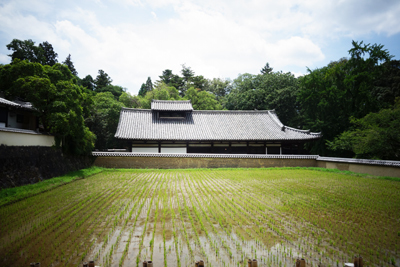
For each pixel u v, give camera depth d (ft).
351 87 100.83
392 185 49.73
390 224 26.53
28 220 27.04
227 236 23.04
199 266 15.85
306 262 18.38
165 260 18.04
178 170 76.38
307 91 108.37
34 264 15.26
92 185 48.32
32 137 49.16
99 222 26.58
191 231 24.20
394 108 80.84
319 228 25.41
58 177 53.62
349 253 19.61
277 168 82.17
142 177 60.34
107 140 116.98
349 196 39.45
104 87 190.70
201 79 214.69
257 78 156.66
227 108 162.09
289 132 95.25
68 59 180.14
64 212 29.32
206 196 39.17
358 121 81.71
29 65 53.88
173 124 97.71
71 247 20.56
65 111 54.34
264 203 35.12
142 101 142.61
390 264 18.02
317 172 71.87
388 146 67.72
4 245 20.84
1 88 55.16
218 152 93.91
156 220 27.25
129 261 18.29
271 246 21.11
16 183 41.65
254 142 94.73
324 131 103.91
